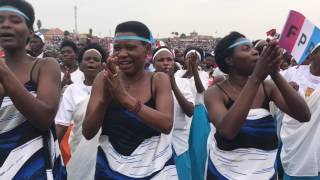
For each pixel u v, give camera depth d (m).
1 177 3.07
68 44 8.57
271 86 3.81
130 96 3.20
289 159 5.64
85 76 5.95
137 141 3.32
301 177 5.57
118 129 3.33
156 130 3.35
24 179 3.09
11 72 2.96
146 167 3.32
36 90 3.21
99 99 3.36
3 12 3.10
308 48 3.74
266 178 3.63
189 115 5.73
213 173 3.78
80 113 5.37
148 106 3.41
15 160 3.09
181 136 5.66
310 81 6.21
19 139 3.11
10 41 3.11
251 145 3.63
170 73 5.72
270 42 3.36
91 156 4.85
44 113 3.07
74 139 5.42
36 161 3.14
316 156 5.46
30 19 3.22
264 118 3.69
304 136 5.48
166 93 3.41
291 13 3.61
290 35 3.65
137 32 3.39
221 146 3.70
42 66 3.23
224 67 3.87
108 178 3.33
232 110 3.43
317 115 5.45
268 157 3.66
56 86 3.23
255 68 3.43
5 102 3.07
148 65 6.78
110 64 3.13
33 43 8.32
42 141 3.19
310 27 3.67
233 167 3.66
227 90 3.80
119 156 3.32
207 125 6.00
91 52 5.91
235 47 3.73
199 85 6.41
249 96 3.39
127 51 3.37
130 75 3.45
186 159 5.66
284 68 10.20
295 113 3.70
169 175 3.42
